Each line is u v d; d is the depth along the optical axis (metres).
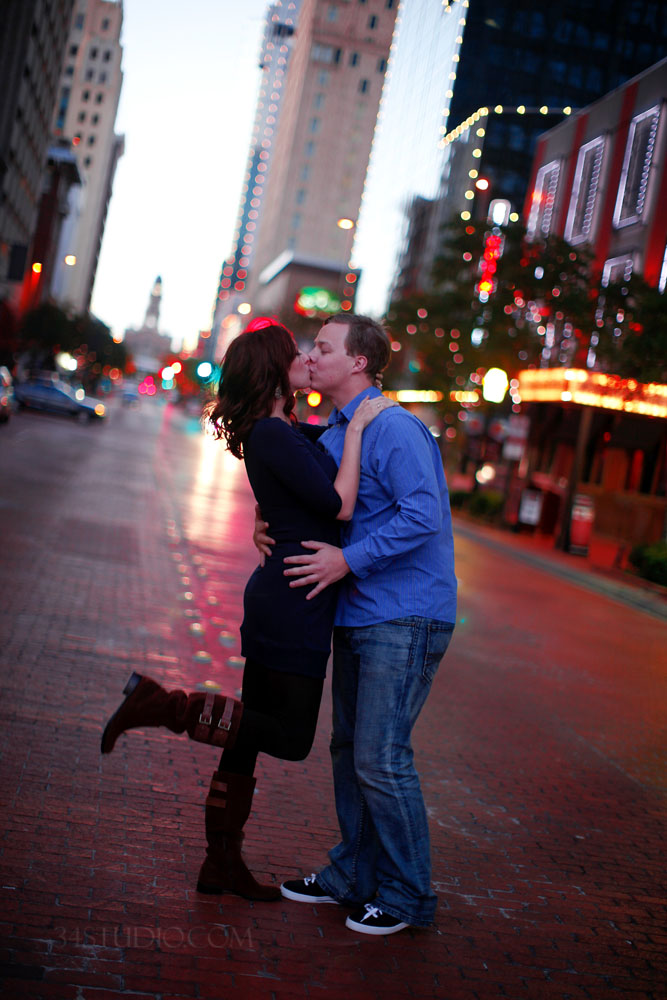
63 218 94.75
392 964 3.21
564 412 35.38
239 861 3.50
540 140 42.09
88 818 3.98
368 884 3.55
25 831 3.74
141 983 2.83
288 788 4.83
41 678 5.99
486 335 29.39
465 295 29.61
